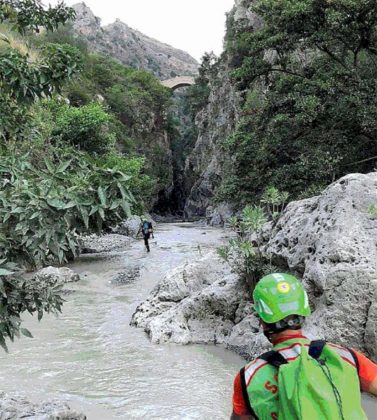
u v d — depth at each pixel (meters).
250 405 2.04
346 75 17.67
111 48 143.88
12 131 5.41
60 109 26.33
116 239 26.23
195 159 62.78
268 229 9.84
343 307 7.03
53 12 5.64
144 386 7.27
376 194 7.91
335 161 16.09
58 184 3.96
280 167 18.50
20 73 4.80
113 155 27.12
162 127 63.59
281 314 2.10
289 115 18.02
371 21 16.44
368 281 6.99
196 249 23.47
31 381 7.52
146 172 56.41
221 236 30.00
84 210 3.80
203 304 9.63
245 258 9.15
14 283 4.42
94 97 47.34
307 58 25.36
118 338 9.75
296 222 8.86
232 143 20.84
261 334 8.22
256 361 2.11
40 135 5.60
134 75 62.47
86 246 23.53
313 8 17.02
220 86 55.34
